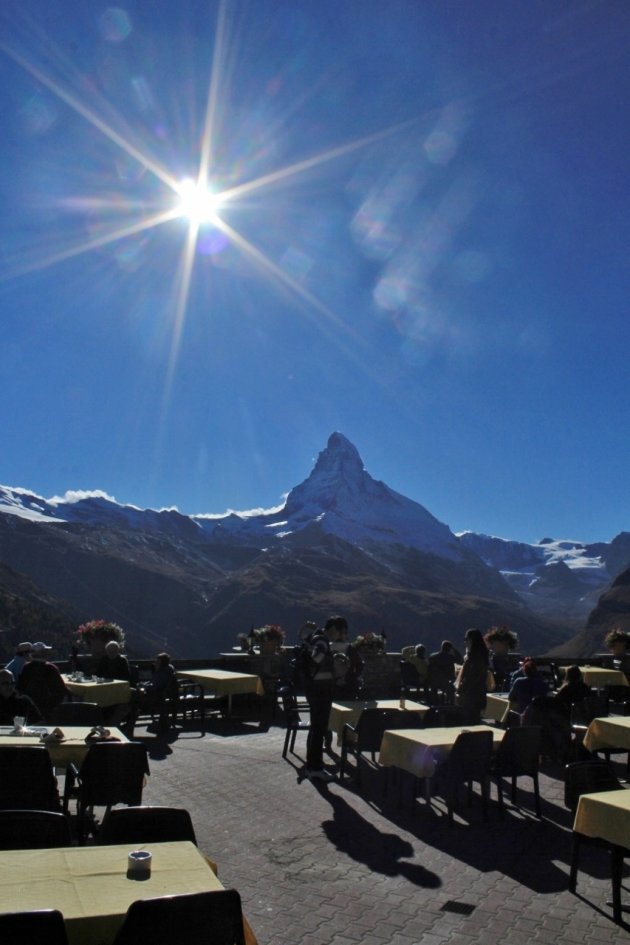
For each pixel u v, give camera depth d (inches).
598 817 204.8
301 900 206.7
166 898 117.0
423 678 591.5
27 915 109.6
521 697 385.7
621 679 605.9
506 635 633.0
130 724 464.4
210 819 285.1
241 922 122.0
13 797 210.4
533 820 289.9
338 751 427.8
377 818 289.1
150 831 161.3
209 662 605.6
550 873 230.4
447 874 228.7
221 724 516.1
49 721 358.6
